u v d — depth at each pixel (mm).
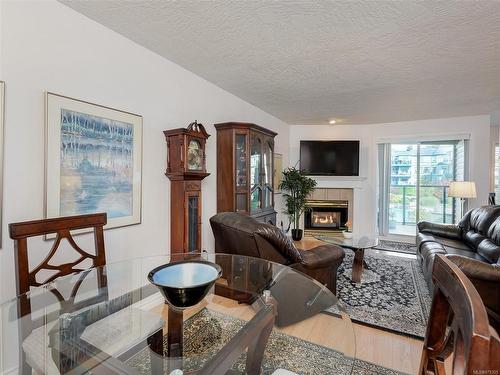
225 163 3291
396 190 5555
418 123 5102
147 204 2430
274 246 2150
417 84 3215
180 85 2770
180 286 1066
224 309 2014
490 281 1845
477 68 2748
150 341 1396
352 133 5578
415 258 4031
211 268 1231
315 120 5246
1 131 1522
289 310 1898
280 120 5238
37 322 1312
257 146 3680
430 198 5320
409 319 2242
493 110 4383
